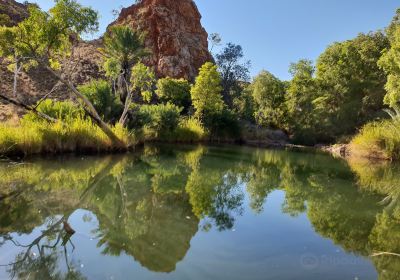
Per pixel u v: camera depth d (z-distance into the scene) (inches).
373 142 692.7
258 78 1546.5
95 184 313.9
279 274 135.6
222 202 270.2
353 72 1138.7
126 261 144.5
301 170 496.7
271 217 228.5
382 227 210.1
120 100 740.7
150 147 732.0
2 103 823.7
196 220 213.5
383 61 690.8
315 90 1268.5
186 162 521.3
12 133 419.2
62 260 145.4
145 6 1972.2
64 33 508.4
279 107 1502.2
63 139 480.1
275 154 783.7
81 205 238.7
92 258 147.9
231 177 406.9
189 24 2116.1
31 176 327.6
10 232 180.7
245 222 213.3
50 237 174.4
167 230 189.9
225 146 978.1
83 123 523.8
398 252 165.0
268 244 172.2
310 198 299.4
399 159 641.6
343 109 1140.5
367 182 394.6
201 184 346.0
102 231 185.0
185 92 1419.8
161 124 924.6
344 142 1061.1
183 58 1863.9
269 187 351.6
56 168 379.2
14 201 240.2
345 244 175.6
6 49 517.3
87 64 1488.7
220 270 137.5
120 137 579.5
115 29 732.7
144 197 273.1
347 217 234.1
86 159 462.0
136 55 740.7
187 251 158.7
